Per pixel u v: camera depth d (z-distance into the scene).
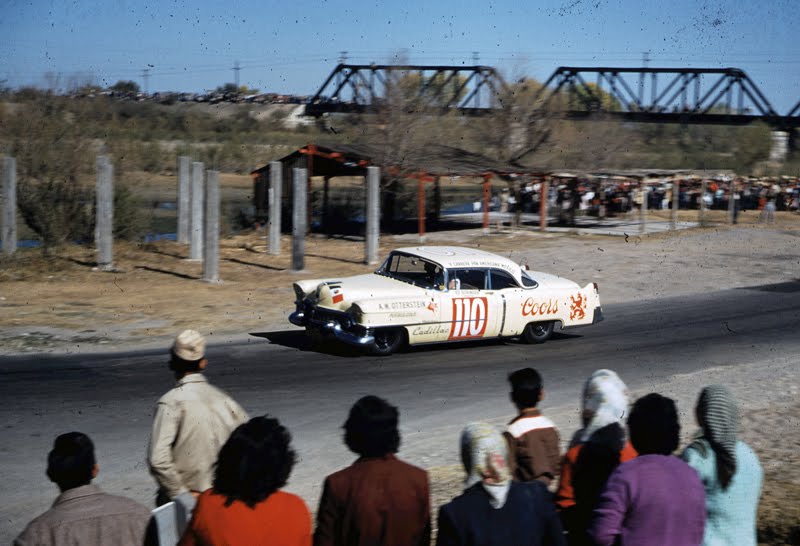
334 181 61.69
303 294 12.89
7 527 5.95
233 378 10.94
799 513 5.49
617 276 23.81
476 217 42.81
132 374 11.04
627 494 3.28
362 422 3.41
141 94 96.56
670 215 46.25
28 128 25.91
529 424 4.35
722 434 3.52
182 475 4.05
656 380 11.40
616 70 80.81
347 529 3.34
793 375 11.74
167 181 55.19
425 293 12.50
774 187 51.09
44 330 13.91
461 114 60.38
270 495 3.09
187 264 22.23
